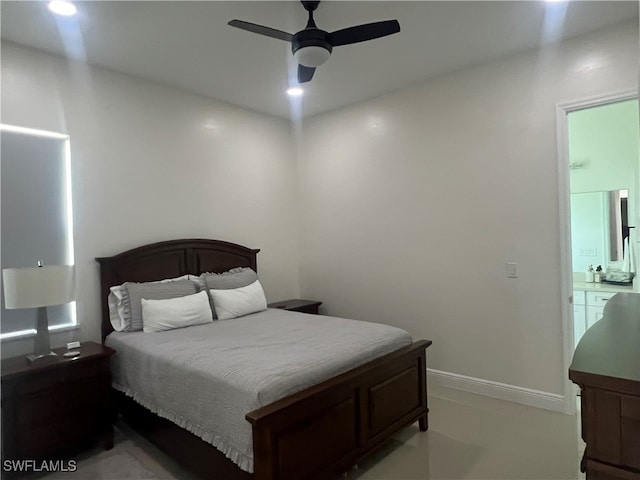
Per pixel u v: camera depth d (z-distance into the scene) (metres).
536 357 3.25
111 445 2.76
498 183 3.40
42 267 2.58
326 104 4.37
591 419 1.20
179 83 3.72
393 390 2.64
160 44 2.97
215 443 2.09
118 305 3.28
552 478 2.32
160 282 3.48
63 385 2.56
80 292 3.19
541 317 3.21
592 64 2.94
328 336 2.83
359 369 2.37
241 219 4.38
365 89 3.96
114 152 3.41
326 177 4.66
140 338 2.94
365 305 4.33
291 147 4.95
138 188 3.55
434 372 3.83
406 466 2.48
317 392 2.05
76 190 3.18
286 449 1.91
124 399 2.92
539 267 3.21
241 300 3.69
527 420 3.03
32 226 2.97
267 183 4.65
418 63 3.41
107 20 2.62
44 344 2.66
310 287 4.85
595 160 4.46
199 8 2.51
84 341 3.18
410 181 3.94
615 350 1.42
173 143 3.81
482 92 3.46
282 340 2.74
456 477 2.36
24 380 2.40
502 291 3.40
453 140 3.64
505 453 2.60
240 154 4.38
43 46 2.96
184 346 2.64
